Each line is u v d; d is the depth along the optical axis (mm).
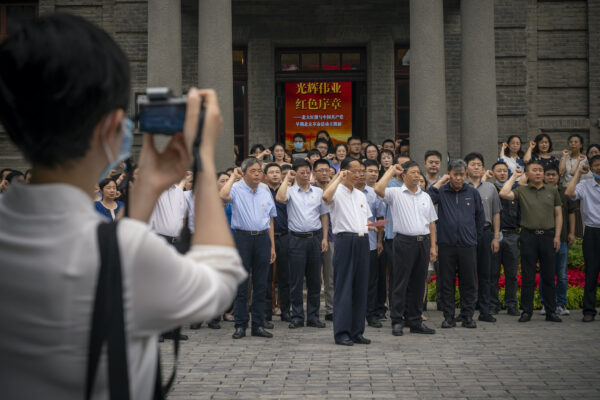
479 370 6301
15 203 1207
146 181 1416
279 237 9609
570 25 15195
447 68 15211
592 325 8930
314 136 15664
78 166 1245
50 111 1177
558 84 15203
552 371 6250
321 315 10219
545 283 9359
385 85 15195
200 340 8023
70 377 1160
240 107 15539
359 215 7742
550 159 12086
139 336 1214
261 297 8289
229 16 12281
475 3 12555
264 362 6711
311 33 15203
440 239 8812
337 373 6203
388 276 10094
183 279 1227
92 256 1167
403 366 6488
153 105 1349
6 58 1165
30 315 1158
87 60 1184
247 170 8328
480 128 12477
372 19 15203
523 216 9391
